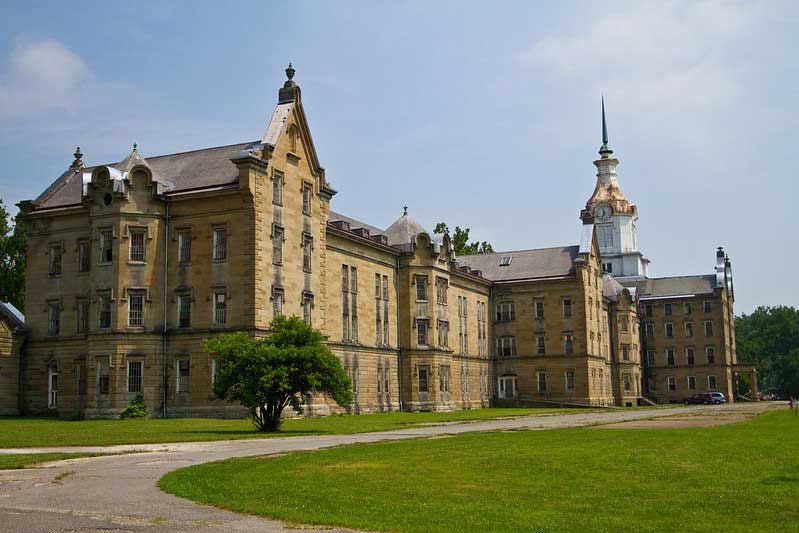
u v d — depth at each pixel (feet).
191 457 97.35
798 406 269.85
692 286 489.67
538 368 362.33
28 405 218.18
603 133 533.14
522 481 73.67
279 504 60.59
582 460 90.74
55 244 221.46
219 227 200.64
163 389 199.52
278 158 208.44
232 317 196.13
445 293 294.25
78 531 50.70
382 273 272.51
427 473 79.15
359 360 251.80
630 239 517.14
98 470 83.51
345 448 106.93
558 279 363.15
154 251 203.10
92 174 205.67
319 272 224.74
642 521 54.54
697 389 477.36
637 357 434.71
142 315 200.23
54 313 219.61
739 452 100.22
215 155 218.79
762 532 50.98
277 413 152.35
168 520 54.65
